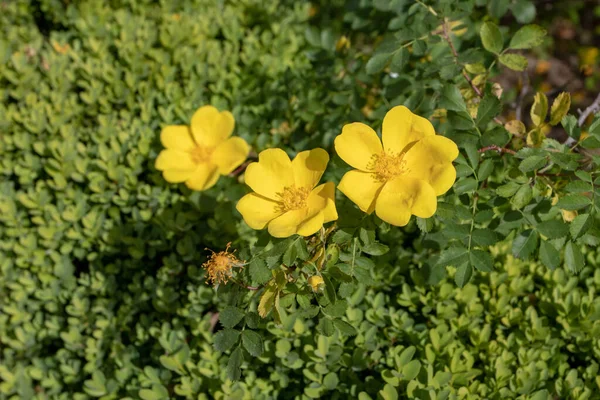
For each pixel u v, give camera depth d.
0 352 0.54
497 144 0.40
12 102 0.60
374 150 0.39
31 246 0.53
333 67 0.57
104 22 0.65
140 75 0.59
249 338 0.38
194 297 0.50
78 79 0.60
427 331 0.46
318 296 0.37
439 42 0.50
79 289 0.52
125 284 0.54
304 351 0.45
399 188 0.38
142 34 0.62
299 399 0.45
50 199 0.54
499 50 0.45
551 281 0.47
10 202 0.53
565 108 0.41
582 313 0.45
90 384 0.47
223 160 0.51
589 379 0.43
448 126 0.47
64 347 0.53
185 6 0.66
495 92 0.47
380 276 0.48
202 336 0.48
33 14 0.70
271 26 0.65
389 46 0.48
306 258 0.37
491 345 0.44
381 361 0.45
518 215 0.41
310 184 0.39
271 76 0.60
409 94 0.51
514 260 0.48
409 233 0.51
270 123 0.58
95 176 0.54
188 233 0.52
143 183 0.54
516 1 0.53
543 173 0.42
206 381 0.46
